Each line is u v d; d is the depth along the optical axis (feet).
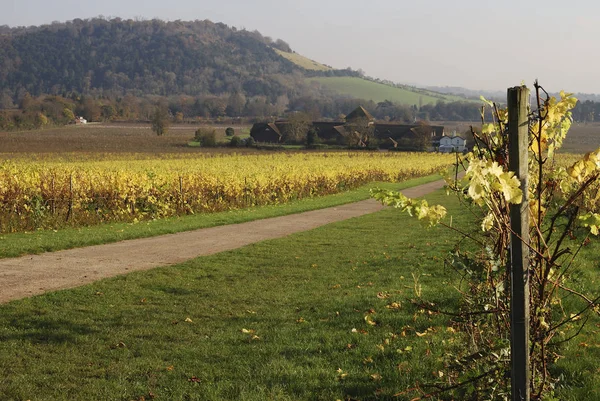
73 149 294.87
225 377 21.50
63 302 32.73
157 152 286.66
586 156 14.12
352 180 148.66
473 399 15.52
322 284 37.93
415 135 394.11
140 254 49.39
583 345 21.90
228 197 98.27
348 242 57.21
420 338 24.11
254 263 45.80
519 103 13.04
